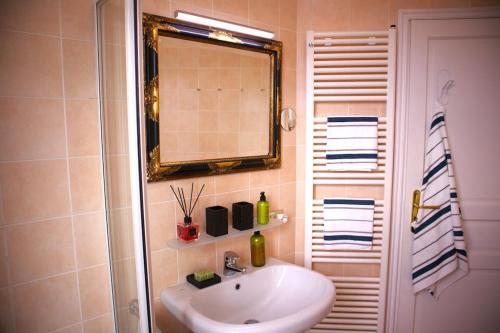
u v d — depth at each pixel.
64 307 1.11
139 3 0.80
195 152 1.43
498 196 1.91
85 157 1.11
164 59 1.29
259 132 1.68
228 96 1.53
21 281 1.01
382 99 1.82
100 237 1.17
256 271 1.54
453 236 1.79
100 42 1.08
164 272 1.38
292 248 1.95
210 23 1.37
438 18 1.82
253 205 1.62
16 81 0.96
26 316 1.03
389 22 1.86
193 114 1.41
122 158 0.94
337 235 1.88
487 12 1.80
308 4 1.84
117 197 1.03
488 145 1.89
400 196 1.91
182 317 1.20
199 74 1.41
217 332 1.06
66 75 1.05
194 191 1.45
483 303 1.96
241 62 1.56
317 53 1.81
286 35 1.78
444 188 1.80
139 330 0.92
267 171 1.76
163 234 1.36
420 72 1.86
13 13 0.95
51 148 1.04
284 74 1.78
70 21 1.05
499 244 1.93
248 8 1.59
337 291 1.96
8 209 0.97
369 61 1.80
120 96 0.91
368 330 1.98
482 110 1.87
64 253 1.09
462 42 1.84
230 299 1.44
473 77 1.86
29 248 1.02
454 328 1.98
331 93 1.82
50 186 1.05
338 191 1.96
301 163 1.92
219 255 1.57
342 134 1.82
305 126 1.89
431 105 1.88
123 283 1.07
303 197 1.94
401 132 1.88
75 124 1.08
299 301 1.47
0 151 0.95
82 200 1.12
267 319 1.44
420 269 1.86
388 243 1.91
